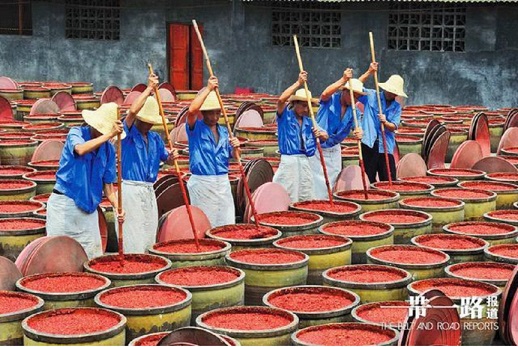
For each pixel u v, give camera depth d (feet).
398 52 100.83
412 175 56.24
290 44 106.32
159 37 110.73
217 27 108.47
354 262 40.37
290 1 102.94
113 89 88.02
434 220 45.19
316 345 28.91
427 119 77.00
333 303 32.91
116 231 42.11
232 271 35.78
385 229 41.86
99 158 37.68
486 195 49.26
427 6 99.04
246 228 41.57
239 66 108.06
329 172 50.83
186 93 95.86
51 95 92.53
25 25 115.96
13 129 70.18
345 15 102.83
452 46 99.35
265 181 50.55
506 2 96.32
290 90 47.39
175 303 31.91
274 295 33.55
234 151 42.91
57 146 56.49
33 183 48.88
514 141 65.87
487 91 98.12
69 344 28.89
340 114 50.26
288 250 38.01
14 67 114.93
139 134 40.37
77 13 113.29
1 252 39.88
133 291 33.55
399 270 35.88
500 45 97.30
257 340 29.50
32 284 33.86
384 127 53.47
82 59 113.19
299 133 48.52
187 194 45.16
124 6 111.24
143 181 40.52
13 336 30.76
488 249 38.88
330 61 104.01
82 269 36.45
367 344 29.12
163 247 38.70
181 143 61.52
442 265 36.88
